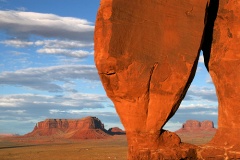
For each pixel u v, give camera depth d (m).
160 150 19.69
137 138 19.88
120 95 19.73
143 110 19.70
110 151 87.88
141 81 19.38
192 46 19.92
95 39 19.69
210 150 20.50
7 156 78.88
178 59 19.77
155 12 19.81
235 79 20.95
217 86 21.70
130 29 19.39
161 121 19.80
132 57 19.30
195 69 20.44
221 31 21.66
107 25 19.27
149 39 19.56
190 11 20.14
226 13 21.55
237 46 21.14
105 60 19.19
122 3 19.45
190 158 20.16
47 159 69.06
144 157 19.62
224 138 20.86
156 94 19.64
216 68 21.62
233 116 20.84
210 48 21.98
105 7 19.53
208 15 21.95
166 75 19.64
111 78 19.53
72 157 72.50
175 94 19.69
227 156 20.28
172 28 19.91
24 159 70.56
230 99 21.00
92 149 98.25
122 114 20.03
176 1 20.08
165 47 19.72
